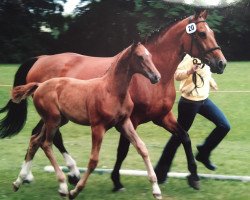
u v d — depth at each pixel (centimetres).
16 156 943
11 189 716
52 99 668
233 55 2602
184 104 726
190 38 704
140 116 696
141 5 2477
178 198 673
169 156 731
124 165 877
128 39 2544
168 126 706
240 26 2547
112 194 691
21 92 688
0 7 2505
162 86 699
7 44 2466
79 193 691
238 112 1331
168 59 707
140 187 726
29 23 2539
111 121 636
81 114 651
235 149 1024
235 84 1642
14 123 789
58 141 752
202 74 725
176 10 2447
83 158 935
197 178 704
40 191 708
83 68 749
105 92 633
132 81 689
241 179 752
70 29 2555
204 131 1203
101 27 2556
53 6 2539
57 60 785
